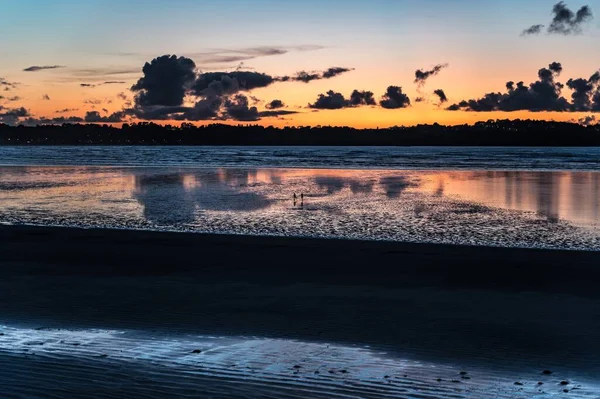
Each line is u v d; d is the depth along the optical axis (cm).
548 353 819
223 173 6078
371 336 900
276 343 862
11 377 709
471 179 5050
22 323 965
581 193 3638
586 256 1564
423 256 1571
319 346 850
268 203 3086
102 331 920
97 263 1492
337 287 1234
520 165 7888
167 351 820
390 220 2438
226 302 1112
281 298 1141
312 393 670
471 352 823
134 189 3975
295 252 1636
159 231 2042
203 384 693
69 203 3102
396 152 17350
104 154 14625
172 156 12800
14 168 7200
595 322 971
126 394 661
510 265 1452
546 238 2005
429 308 1066
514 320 988
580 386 699
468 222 2388
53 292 1191
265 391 674
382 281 1288
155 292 1191
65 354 801
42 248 1708
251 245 1753
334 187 4181
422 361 786
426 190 3922
